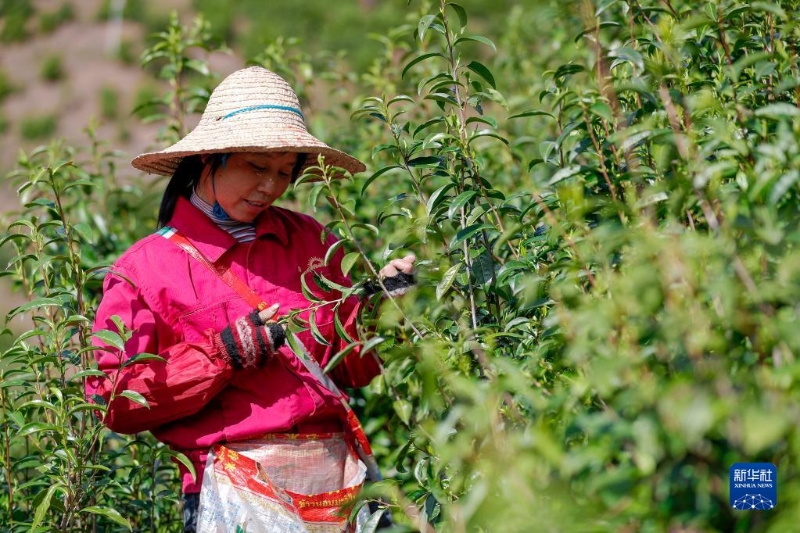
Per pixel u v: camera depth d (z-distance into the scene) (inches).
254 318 88.4
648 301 54.0
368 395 134.2
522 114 82.3
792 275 55.1
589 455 51.3
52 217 147.9
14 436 106.3
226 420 92.2
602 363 52.9
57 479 93.7
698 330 53.5
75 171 160.7
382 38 173.5
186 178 99.0
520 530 53.4
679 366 57.1
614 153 78.5
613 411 58.9
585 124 80.2
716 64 85.1
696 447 51.2
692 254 54.8
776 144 60.5
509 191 148.2
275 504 89.8
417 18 169.6
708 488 52.1
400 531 72.4
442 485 78.6
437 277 83.6
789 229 58.6
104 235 157.3
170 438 93.7
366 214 146.2
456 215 90.7
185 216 96.2
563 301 63.2
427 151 140.1
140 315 92.0
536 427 56.0
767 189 56.8
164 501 125.0
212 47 160.1
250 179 93.4
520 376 59.4
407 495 79.0
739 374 53.6
